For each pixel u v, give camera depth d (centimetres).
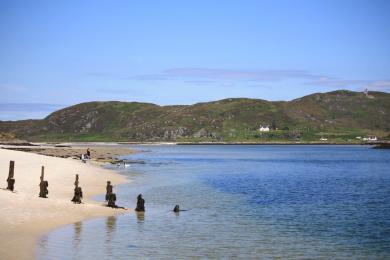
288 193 5038
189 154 16850
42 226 2683
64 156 10694
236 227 3023
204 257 2255
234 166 10081
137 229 2858
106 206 3588
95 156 12225
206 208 3847
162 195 4672
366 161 12588
